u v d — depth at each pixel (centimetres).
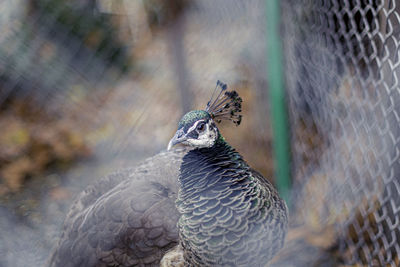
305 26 157
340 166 155
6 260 176
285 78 156
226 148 133
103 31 258
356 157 151
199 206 130
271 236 132
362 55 140
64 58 252
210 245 130
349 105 147
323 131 159
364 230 153
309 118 165
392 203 138
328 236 161
